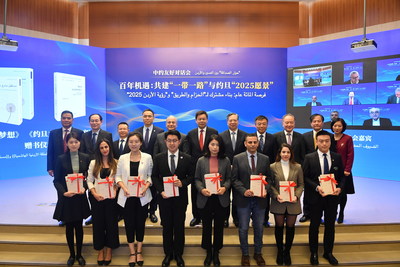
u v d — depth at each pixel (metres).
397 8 7.69
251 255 3.96
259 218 3.68
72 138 3.64
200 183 3.65
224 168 3.66
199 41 9.02
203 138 4.41
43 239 4.09
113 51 8.71
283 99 8.73
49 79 7.73
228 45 9.03
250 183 3.52
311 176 3.69
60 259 3.85
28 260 3.83
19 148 7.40
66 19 8.92
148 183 3.62
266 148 4.28
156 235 4.26
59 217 3.58
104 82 8.72
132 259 3.67
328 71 7.91
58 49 7.84
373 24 8.05
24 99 7.41
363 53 7.38
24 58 7.37
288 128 4.29
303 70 8.33
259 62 8.69
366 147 7.45
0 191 6.05
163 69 8.74
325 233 3.74
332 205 3.65
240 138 4.38
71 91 8.06
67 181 3.49
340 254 3.98
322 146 3.64
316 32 9.04
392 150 7.08
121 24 9.02
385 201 5.39
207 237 3.70
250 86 8.73
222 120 8.80
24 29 8.17
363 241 4.05
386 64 7.07
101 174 3.60
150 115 4.64
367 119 7.40
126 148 4.32
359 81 7.45
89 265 3.72
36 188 6.32
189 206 5.34
